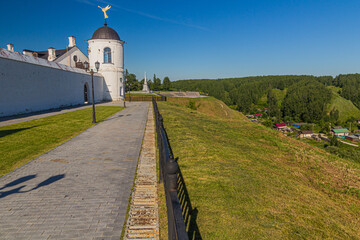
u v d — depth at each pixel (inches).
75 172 225.0
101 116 663.8
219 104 2564.0
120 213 152.5
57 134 402.9
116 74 1541.6
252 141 483.2
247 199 177.9
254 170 266.7
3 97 637.9
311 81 7283.5
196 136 402.3
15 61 686.5
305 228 150.8
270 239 130.7
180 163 253.3
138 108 956.0
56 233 130.6
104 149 309.1
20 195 176.1
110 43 1487.5
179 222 77.5
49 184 196.7
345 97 5984.3
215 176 219.3
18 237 126.5
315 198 223.6
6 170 227.8
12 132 410.9
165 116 645.3
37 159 263.6
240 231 134.9
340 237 150.9
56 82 943.7
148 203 164.1
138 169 231.6
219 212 154.0
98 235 129.6
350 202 248.4
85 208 157.9
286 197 199.8
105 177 212.8
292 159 390.9
